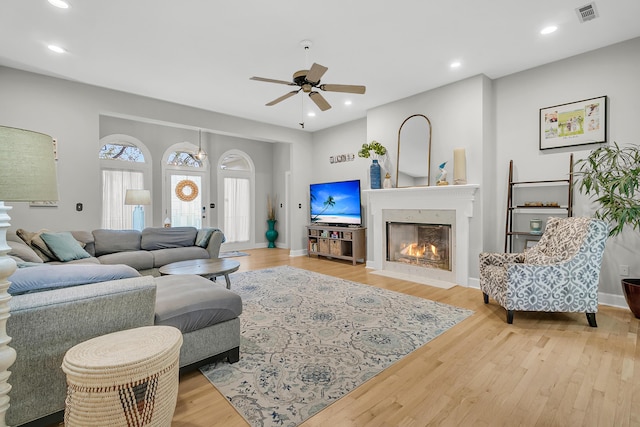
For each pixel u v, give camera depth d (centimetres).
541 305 274
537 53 340
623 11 265
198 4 253
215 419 158
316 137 687
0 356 113
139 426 123
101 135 565
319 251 629
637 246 313
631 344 237
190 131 677
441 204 429
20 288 139
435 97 438
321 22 279
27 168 109
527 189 381
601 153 325
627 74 316
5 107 366
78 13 264
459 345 237
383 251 509
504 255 337
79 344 134
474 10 263
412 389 183
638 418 155
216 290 215
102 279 160
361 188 596
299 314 303
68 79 402
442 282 423
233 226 752
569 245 282
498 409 164
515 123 390
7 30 290
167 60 352
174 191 658
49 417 142
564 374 197
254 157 786
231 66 367
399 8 260
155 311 181
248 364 210
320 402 171
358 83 418
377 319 289
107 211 573
